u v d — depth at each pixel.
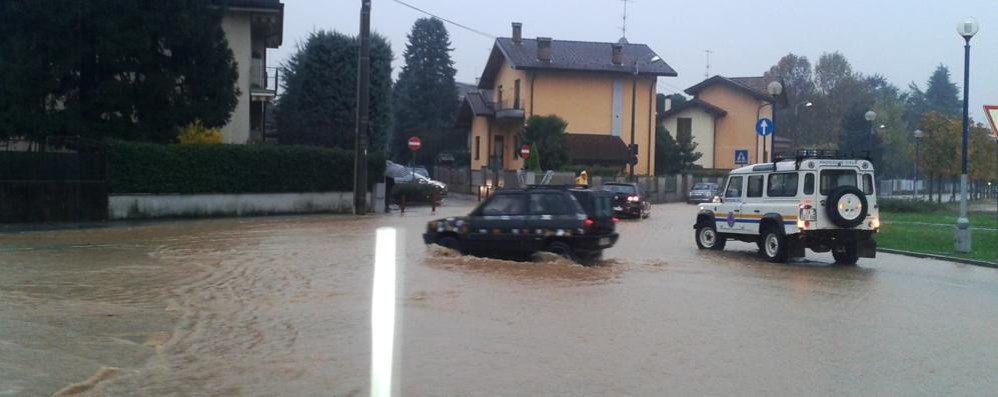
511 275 14.97
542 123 51.56
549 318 11.05
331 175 34.06
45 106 29.58
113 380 7.79
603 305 12.12
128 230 24.84
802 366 8.68
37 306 11.54
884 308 12.51
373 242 20.73
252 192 32.06
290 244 20.20
